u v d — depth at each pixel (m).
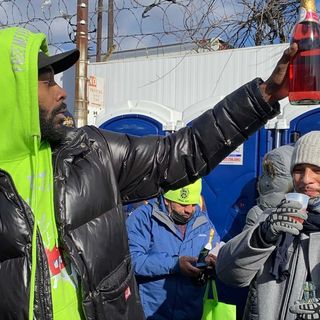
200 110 4.77
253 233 2.22
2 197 1.49
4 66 1.52
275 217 2.11
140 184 1.90
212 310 2.91
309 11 1.76
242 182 4.52
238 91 1.93
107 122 5.23
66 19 6.27
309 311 2.03
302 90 1.74
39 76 1.60
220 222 4.61
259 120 1.93
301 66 1.74
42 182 1.58
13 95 1.54
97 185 1.64
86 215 1.58
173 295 3.17
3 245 1.47
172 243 3.25
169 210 3.30
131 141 1.90
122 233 1.70
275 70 1.83
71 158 1.64
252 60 5.32
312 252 2.20
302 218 2.10
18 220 1.47
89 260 1.54
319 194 2.30
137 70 6.08
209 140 1.94
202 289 3.15
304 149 2.31
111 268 1.63
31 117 1.54
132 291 1.74
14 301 1.44
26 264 1.46
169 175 1.94
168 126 4.92
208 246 3.12
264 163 3.43
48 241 1.52
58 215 1.54
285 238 2.27
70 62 1.76
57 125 1.63
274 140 4.39
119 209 1.71
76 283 1.57
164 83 5.89
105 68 6.29
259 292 2.29
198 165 1.96
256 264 2.23
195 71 5.68
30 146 1.58
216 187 4.63
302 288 2.18
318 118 4.21
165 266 3.14
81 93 5.80
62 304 1.51
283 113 4.36
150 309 3.20
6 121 1.56
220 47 7.02
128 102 5.20
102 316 1.57
